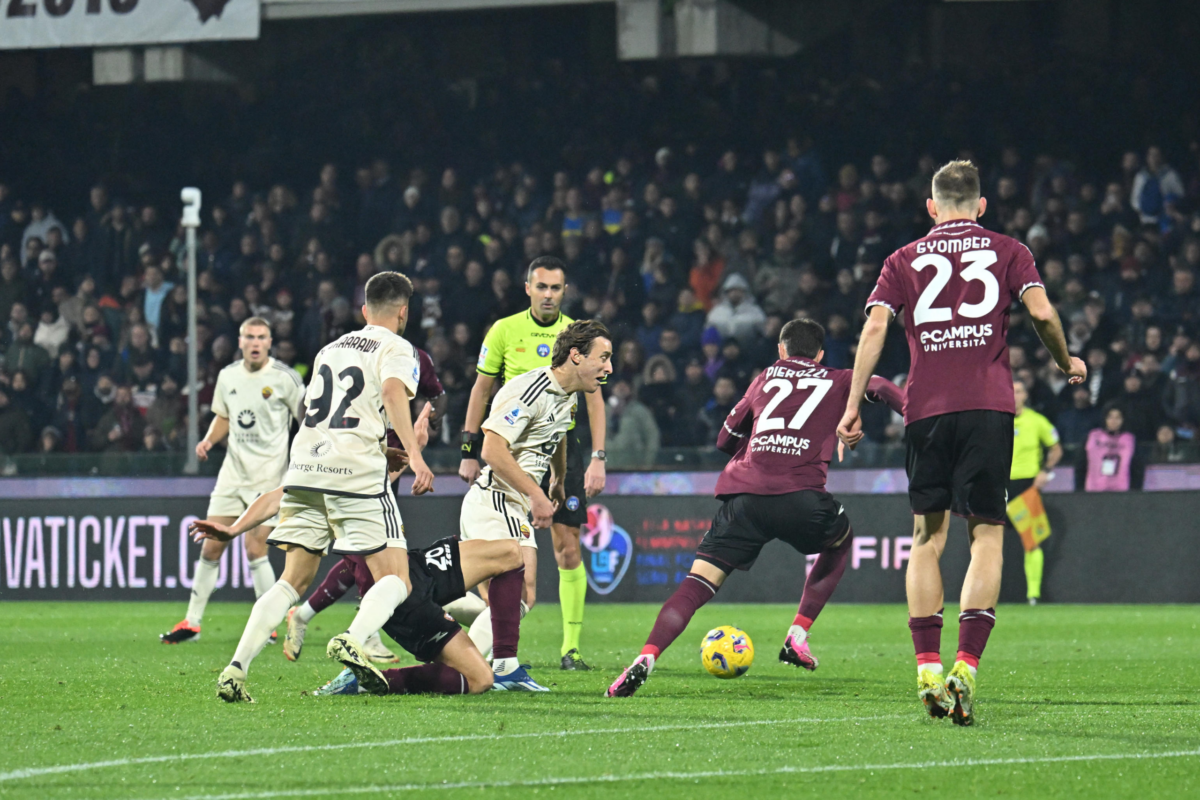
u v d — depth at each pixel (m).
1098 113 69.44
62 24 67.25
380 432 20.34
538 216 70.38
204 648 31.17
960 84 71.19
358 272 69.25
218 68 74.38
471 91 80.19
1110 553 46.72
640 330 63.28
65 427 62.41
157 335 66.81
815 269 64.62
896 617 41.31
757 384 23.33
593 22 78.62
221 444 58.19
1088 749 15.69
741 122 72.94
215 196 78.31
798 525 22.36
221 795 13.03
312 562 20.80
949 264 18.23
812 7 69.44
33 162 79.31
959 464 18.02
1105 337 56.41
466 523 21.80
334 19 78.50
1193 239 63.69
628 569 48.84
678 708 19.30
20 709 19.30
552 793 13.22
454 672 20.73
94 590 50.62
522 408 21.08
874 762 14.84
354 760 14.82
